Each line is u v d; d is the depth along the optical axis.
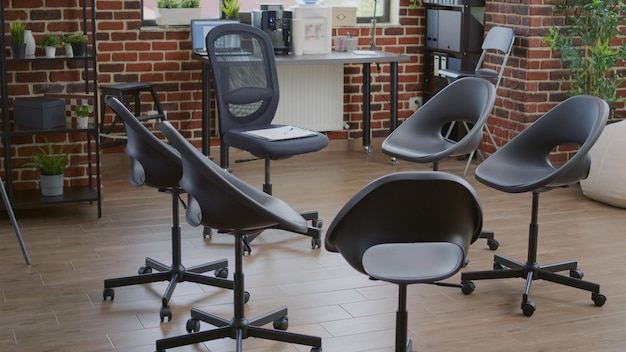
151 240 5.33
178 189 4.30
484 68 7.64
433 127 5.28
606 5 6.79
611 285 4.66
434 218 3.00
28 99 5.72
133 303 4.34
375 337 3.97
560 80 7.16
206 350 3.82
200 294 4.47
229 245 5.27
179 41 7.48
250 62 5.50
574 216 5.97
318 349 3.73
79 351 3.78
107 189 6.51
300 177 6.94
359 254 3.06
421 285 4.62
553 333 4.04
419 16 8.16
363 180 6.86
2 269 4.79
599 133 4.25
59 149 6.05
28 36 5.63
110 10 7.24
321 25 7.24
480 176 4.58
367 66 7.61
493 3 7.40
